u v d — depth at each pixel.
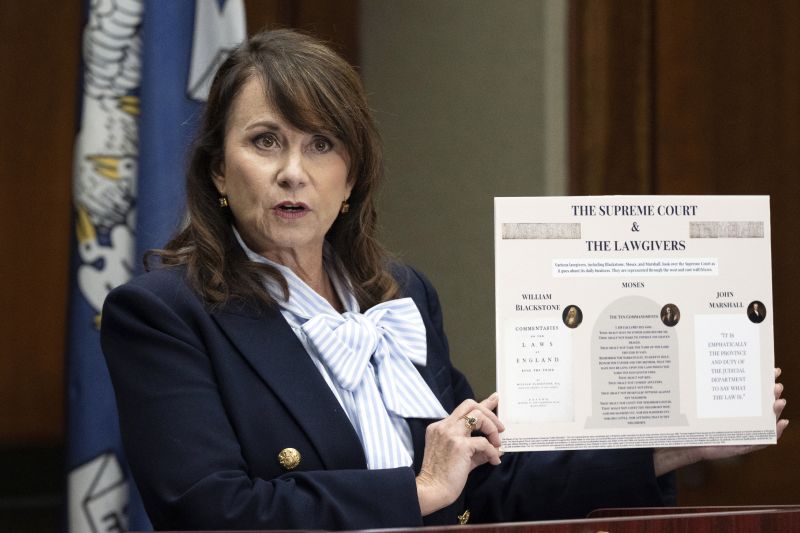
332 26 13.50
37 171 14.15
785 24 13.37
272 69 5.84
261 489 5.39
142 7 8.47
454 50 13.16
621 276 6.07
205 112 6.11
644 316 6.08
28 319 14.17
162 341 5.65
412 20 13.49
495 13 12.85
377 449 5.82
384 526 5.45
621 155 12.69
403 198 13.52
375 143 6.29
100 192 8.32
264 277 6.04
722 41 13.16
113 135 8.37
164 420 5.50
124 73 8.42
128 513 8.11
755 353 6.17
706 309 6.13
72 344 8.25
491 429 5.86
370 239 6.56
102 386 8.20
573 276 6.03
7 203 14.08
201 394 5.57
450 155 13.16
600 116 12.60
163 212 8.18
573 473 6.51
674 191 12.95
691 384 6.10
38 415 14.18
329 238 6.54
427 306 6.91
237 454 5.51
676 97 12.95
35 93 14.08
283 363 5.81
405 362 6.27
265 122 5.81
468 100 13.02
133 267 8.28
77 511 8.14
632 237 6.09
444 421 5.83
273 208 5.84
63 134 14.18
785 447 12.83
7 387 14.09
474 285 12.85
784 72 13.35
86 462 8.15
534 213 6.03
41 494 14.12
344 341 6.01
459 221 13.02
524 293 6.00
